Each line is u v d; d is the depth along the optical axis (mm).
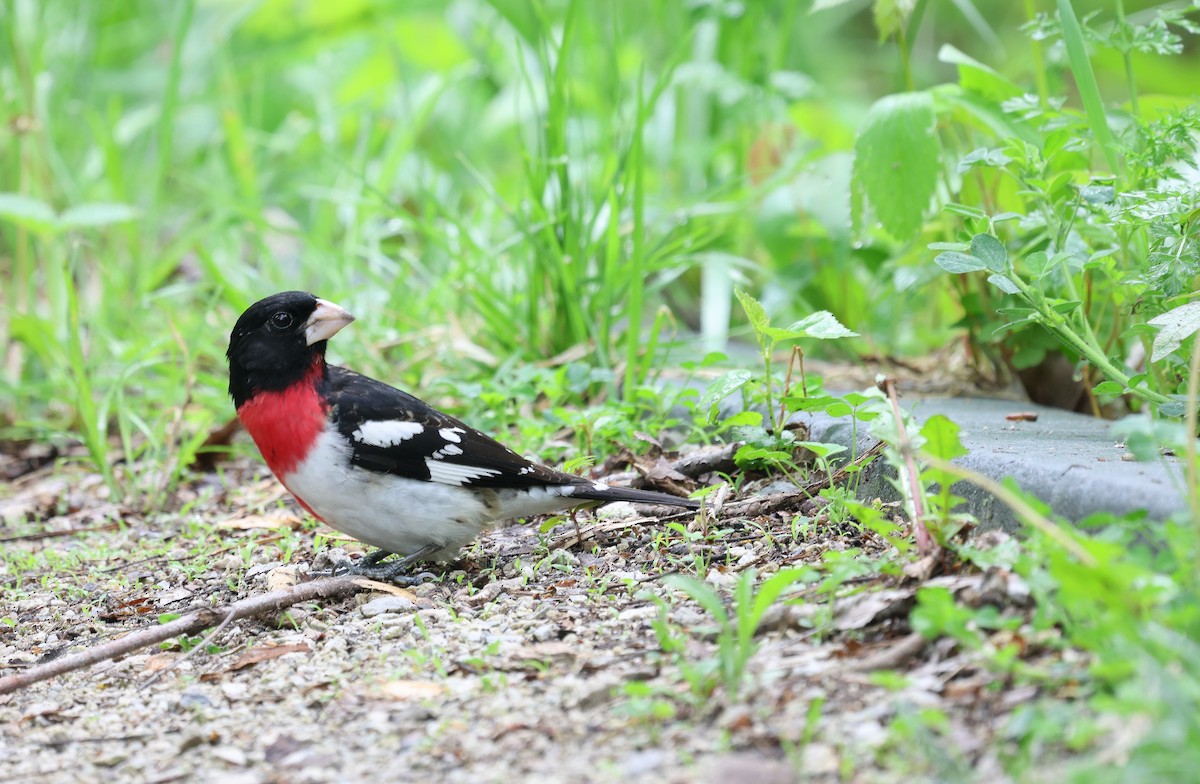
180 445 11594
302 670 6438
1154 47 8570
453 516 7922
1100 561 4820
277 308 7844
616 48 11773
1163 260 7426
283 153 18062
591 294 11906
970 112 9828
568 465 8180
